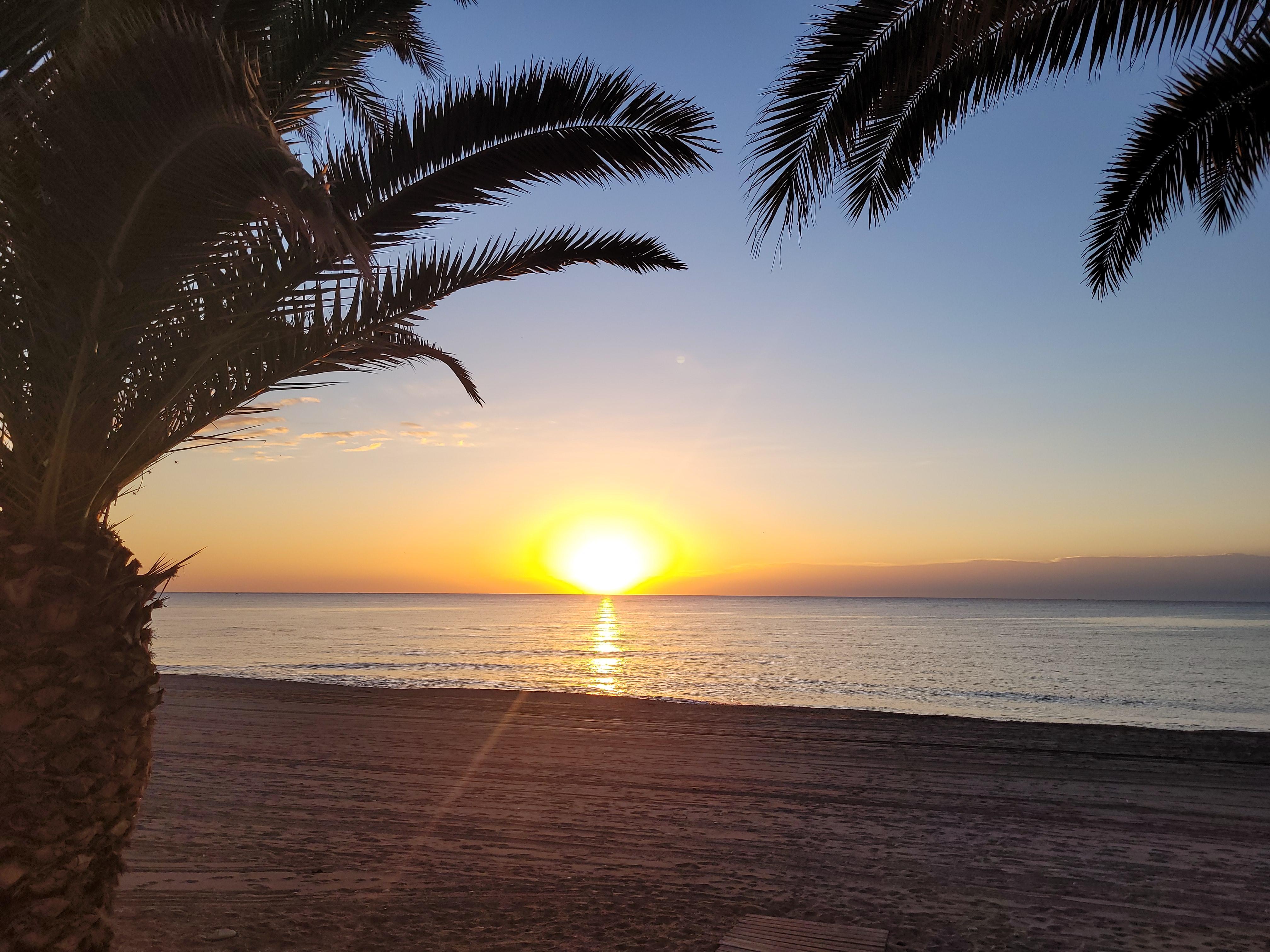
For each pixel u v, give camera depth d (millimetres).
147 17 2686
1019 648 53469
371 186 3756
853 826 6918
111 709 3123
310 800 7676
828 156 4895
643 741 10727
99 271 2756
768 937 4555
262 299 3369
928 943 4539
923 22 4352
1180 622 105875
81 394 3086
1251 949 4457
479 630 77688
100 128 2430
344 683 26312
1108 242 6750
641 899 5211
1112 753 9961
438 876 5617
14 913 2955
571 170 3982
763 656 45000
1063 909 5059
